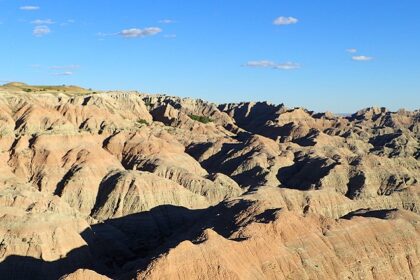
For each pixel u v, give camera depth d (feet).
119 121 632.79
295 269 260.83
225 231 296.51
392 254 297.12
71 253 297.33
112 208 420.77
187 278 228.84
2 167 450.71
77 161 481.46
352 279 273.54
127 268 278.87
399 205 444.14
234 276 234.99
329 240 287.89
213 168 608.60
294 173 572.10
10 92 612.29
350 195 499.51
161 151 554.46
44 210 331.36
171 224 401.49
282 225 284.00
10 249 281.33
